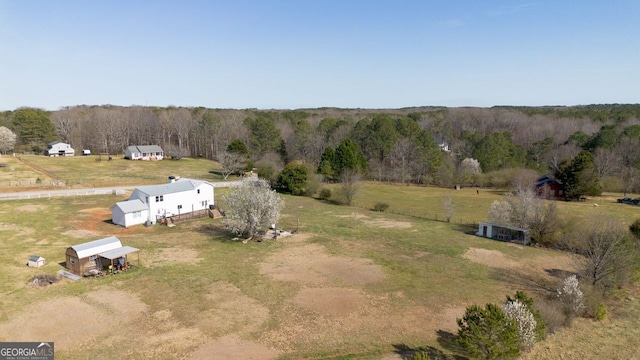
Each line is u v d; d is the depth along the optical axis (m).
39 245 40.16
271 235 45.66
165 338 23.95
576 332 25.61
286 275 34.03
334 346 23.47
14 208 53.81
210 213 54.38
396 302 29.30
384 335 24.77
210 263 36.53
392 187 88.44
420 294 30.67
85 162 97.50
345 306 28.58
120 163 99.00
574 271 35.72
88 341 23.48
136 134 134.25
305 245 42.38
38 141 113.50
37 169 84.25
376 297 30.08
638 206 64.12
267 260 37.66
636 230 39.94
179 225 49.91
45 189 66.25
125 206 48.69
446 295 30.58
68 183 70.69
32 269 34.03
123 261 34.56
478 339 20.77
